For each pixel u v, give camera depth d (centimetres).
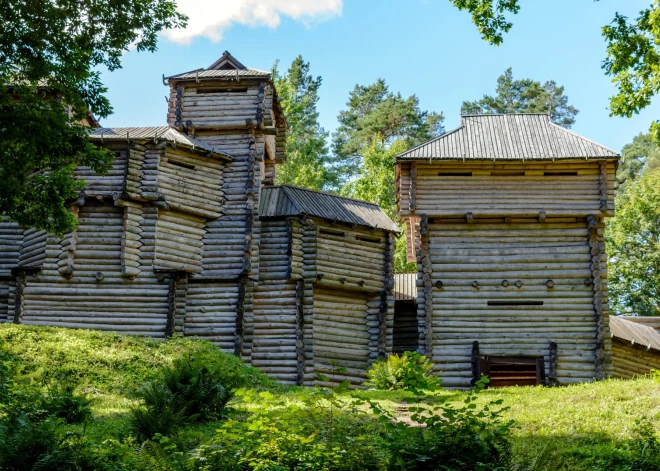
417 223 3672
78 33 2211
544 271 3375
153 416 1650
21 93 2242
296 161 6362
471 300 3350
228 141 3662
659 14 2406
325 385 3525
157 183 3338
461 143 3491
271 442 1145
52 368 2430
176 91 3712
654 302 5612
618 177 7838
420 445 1136
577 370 3269
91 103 2292
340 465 1113
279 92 6462
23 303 3272
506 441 1166
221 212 3541
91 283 3275
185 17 2277
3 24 2123
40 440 1201
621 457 1489
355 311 3762
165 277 3294
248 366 3162
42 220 2380
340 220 3691
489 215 3397
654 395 2106
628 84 2573
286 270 3556
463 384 3259
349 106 8094
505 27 2483
